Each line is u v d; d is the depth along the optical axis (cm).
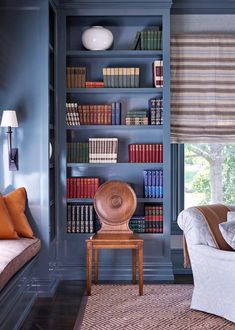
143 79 313
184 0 312
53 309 238
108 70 297
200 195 321
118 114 300
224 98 312
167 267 298
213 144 321
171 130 312
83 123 300
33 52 265
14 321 204
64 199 297
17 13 264
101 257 300
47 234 265
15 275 206
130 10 293
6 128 265
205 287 227
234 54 312
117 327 212
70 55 299
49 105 276
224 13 315
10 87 265
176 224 318
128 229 283
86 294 264
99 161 300
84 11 293
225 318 218
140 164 299
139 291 261
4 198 254
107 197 286
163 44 295
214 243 228
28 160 266
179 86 312
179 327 211
